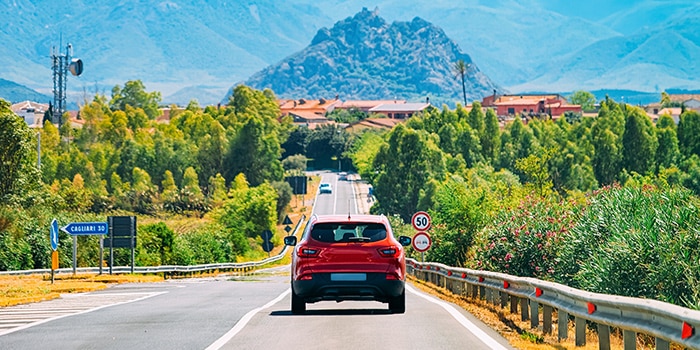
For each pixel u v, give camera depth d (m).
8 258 57.44
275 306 26.97
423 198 149.38
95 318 22.95
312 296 23.23
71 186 166.62
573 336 19.33
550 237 35.25
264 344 17.34
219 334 18.98
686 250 23.50
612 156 184.88
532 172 102.06
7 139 84.81
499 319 23.12
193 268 67.94
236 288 40.81
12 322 22.27
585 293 16.44
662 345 12.88
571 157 166.25
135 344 17.44
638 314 13.86
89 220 66.44
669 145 183.25
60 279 50.78
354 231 24.50
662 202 29.14
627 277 24.22
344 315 23.55
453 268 34.69
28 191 86.31
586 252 29.25
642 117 190.00
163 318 22.69
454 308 26.17
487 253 38.00
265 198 134.62
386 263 23.31
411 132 167.00
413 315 23.55
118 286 44.91
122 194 169.62
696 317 11.41
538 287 19.73
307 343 17.52
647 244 24.23
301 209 170.88
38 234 61.53
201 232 86.81
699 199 28.55
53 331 19.86
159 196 166.50
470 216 55.34
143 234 70.81
